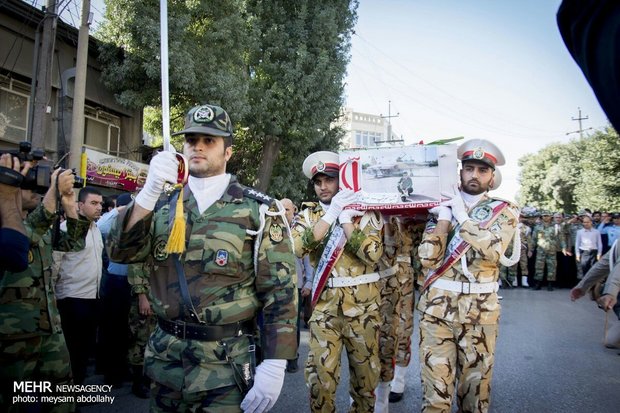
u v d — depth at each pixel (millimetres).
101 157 10828
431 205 3482
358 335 3430
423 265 3297
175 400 2062
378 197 3553
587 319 8539
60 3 8039
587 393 4629
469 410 3137
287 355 2082
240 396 2078
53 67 10492
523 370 5367
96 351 5086
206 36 10938
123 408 4098
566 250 13156
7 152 2303
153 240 2180
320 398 3361
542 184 36688
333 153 3908
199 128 2195
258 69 13969
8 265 2096
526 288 13617
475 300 3166
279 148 14961
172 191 2283
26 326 2910
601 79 661
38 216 2973
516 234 3307
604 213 13438
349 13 15688
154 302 2148
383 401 3977
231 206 2201
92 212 4348
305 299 5859
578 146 33250
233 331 2115
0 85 9539
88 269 4336
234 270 2119
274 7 14164
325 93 14375
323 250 3633
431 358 3184
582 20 678
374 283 3562
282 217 2279
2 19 9422
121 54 11148
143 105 10891
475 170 3443
